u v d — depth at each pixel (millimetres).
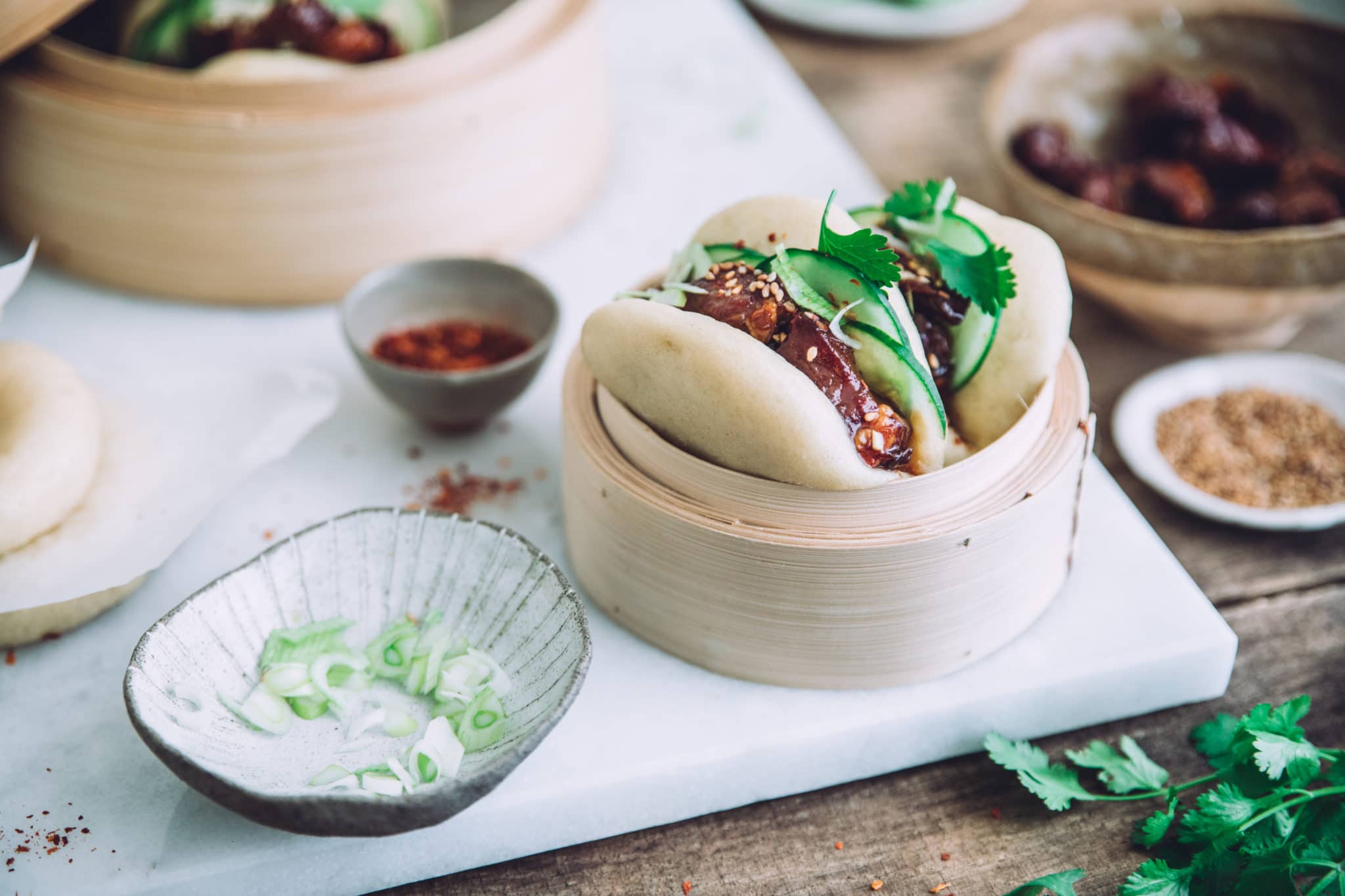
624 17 993
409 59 731
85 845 576
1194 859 572
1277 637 659
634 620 626
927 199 614
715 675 619
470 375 667
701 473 587
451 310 718
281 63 746
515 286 709
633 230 813
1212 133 807
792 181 847
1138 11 1033
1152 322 761
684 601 605
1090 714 629
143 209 738
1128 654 622
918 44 1002
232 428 669
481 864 593
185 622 584
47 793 589
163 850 575
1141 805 605
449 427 698
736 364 564
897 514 582
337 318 765
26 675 619
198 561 654
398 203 746
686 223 818
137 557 626
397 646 605
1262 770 575
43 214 761
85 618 627
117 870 570
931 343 603
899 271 566
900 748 612
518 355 701
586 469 610
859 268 574
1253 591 674
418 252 763
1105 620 634
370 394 726
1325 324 791
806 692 613
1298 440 712
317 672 595
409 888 588
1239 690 644
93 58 725
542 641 593
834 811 607
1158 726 632
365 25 771
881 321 573
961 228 607
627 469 605
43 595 612
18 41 701
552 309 696
